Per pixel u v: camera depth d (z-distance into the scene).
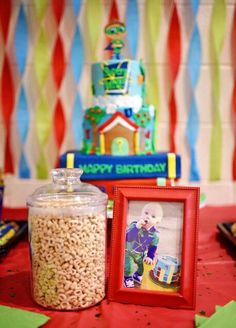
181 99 1.43
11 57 1.42
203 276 0.72
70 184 0.63
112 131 1.07
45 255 0.57
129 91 1.10
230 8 1.39
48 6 1.40
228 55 1.41
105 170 1.03
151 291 0.58
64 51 1.41
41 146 1.45
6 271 0.76
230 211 1.29
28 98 1.43
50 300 0.57
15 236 0.93
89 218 0.58
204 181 1.46
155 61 1.41
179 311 0.57
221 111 1.43
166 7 1.39
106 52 1.40
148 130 1.11
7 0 1.39
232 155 1.45
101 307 0.58
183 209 0.61
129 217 0.63
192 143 1.44
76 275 0.57
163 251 0.60
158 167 1.04
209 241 0.95
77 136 1.44
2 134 1.45
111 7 1.39
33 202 0.59
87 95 1.42
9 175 1.46
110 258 0.61
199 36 1.40
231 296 0.62
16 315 0.54
